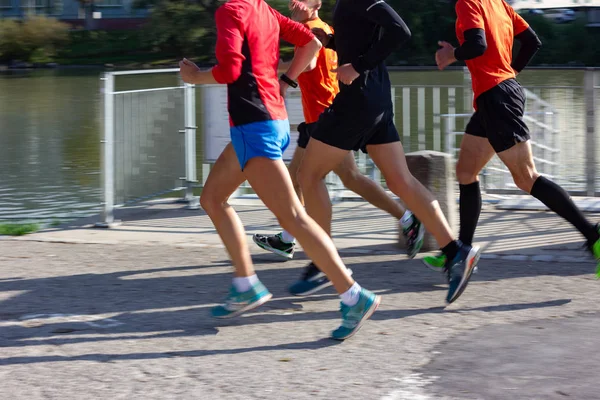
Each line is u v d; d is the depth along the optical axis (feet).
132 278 31.17
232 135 23.81
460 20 26.89
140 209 45.88
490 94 27.30
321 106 32.07
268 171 23.59
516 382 20.58
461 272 26.43
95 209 52.06
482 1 27.22
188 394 20.12
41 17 326.24
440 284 29.53
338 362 22.13
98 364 22.21
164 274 31.68
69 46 326.03
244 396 19.97
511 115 27.22
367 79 25.81
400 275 30.89
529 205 42.50
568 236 36.22
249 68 23.53
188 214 44.29
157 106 44.80
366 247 35.45
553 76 72.69
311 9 30.71
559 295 27.76
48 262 33.71
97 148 83.15
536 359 22.04
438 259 30.42
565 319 25.29
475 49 26.22
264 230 39.32
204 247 36.14
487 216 40.86
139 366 22.04
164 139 45.55
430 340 23.68
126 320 26.03
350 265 32.55
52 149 82.79
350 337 23.98
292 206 23.71
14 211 51.85
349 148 26.55
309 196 27.63
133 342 23.97
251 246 36.14
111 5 373.40
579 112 46.14
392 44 24.58
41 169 69.67
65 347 23.56
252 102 23.47
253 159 23.65
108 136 40.83
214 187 25.41
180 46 306.35
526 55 29.55
